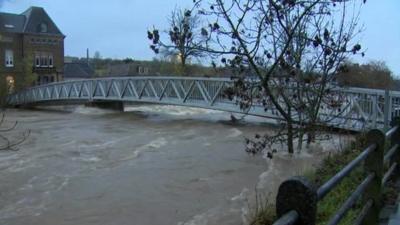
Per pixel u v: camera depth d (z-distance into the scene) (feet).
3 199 40.52
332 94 70.38
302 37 40.98
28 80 192.65
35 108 153.07
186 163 53.83
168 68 176.24
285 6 39.75
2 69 198.29
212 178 46.16
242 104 50.57
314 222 6.90
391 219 14.40
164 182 45.16
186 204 37.76
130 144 69.05
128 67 256.52
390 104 53.98
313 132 47.29
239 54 40.55
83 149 65.16
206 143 67.97
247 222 28.96
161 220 34.22
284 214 6.68
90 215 35.88
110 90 125.59
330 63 42.06
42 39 213.66
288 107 46.62
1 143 69.62
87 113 128.26
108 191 42.50
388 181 17.46
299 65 42.47
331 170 24.48
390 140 17.87
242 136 73.51
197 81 97.04
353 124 55.01
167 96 106.11
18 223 34.58
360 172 19.20
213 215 34.53
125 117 114.32
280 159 49.65
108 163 55.16
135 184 44.78
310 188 6.79
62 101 152.25
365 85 76.07
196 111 129.18
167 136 77.00
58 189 43.60
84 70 262.47
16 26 208.13
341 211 10.21
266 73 43.29
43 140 74.18
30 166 53.78
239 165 51.44
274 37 41.88
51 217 35.76
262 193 38.75
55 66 218.18
